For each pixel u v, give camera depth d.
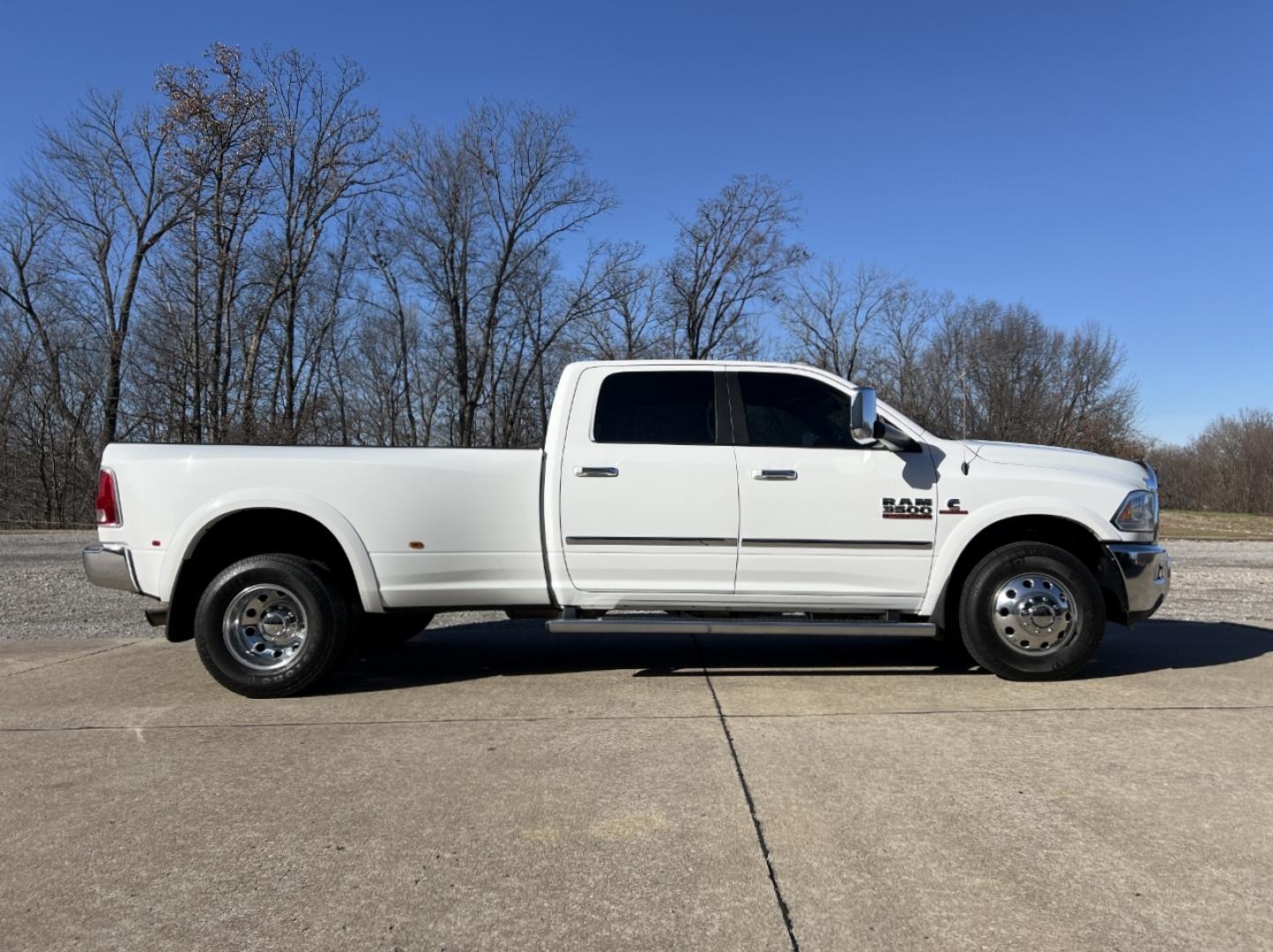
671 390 5.37
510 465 5.23
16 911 2.68
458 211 36.44
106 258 32.69
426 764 3.93
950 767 3.83
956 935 2.48
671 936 2.50
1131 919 2.56
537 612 5.46
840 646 6.69
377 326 38.31
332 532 5.09
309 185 31.88
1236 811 3.34
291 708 4.89
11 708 4.92
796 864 2.93
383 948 2.45
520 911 2.65
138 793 3.61
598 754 4.04
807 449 5.24
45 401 33.31
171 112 27.84
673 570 5.21
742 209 41.16
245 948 2.46
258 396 31.84
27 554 14.99
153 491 5.06
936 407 46.50
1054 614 5.15
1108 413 46.03
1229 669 5.70
